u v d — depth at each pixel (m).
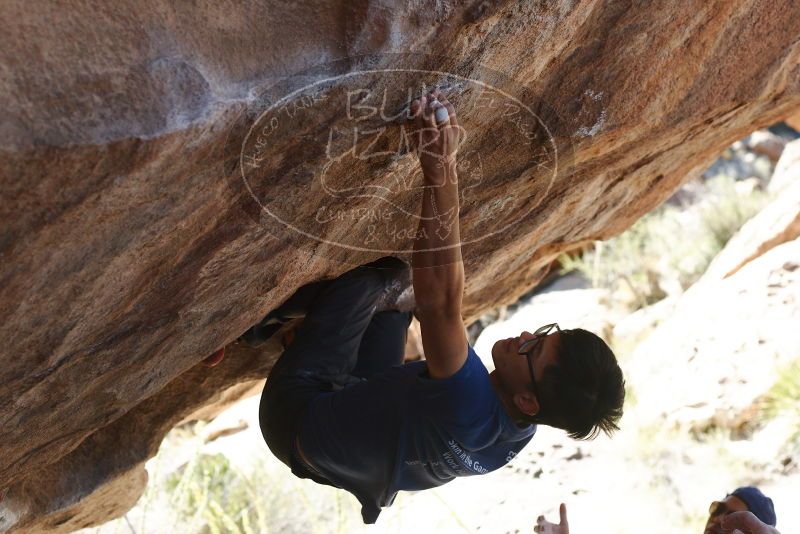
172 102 1.33
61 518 3.17
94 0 1.28
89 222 1.43
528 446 5.96
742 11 2.30
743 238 7.42
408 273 2.66
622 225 3.96
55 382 1.92
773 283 6.42
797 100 3.23
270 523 5.84
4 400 1.86
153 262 1.70
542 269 4.28
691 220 9.35
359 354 2.77
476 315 4.18
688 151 3.33
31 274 1.48
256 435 6.85
